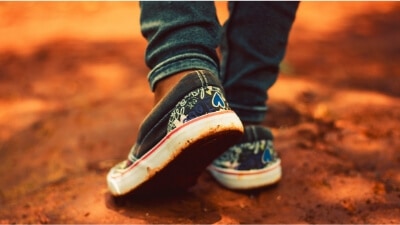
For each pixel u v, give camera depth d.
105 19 3.45
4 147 1.74
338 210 1.19
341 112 1.72
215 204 1.20
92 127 1.71
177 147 1.02
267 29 1.19
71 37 3.06
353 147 1.46
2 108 2.04
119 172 1.17
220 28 1.10
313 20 3.31
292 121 1.67
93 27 3.27
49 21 3.45
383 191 1.25
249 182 1.22
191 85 1.03
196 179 1.18
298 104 1.81
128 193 1.15
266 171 1.23
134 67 2.41
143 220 1.15
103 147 1.57
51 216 1.19
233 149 1.23
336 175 1.32
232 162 1.23
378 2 3.87
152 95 1.96
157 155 1.06
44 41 3.01
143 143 1.09
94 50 2.77
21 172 1.55
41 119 1.89
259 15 1.18
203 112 1.01
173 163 1.05
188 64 1.05
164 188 1.17
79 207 1.21
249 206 1.20
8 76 2.46
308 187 1.27
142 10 1.09
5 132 1.84
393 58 2.49
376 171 1.34
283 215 1.18
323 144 1.47
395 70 2.27
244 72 1.20
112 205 1.20
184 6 1.05
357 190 1.26
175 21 1.05
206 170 1.32
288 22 1.20
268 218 1.17
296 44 2.75
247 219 1.16
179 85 1.03
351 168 1.35
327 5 3.72
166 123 1.05
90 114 1.83
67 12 3.67
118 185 1.15
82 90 2.16
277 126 1.63
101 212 1.18
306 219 1.16
